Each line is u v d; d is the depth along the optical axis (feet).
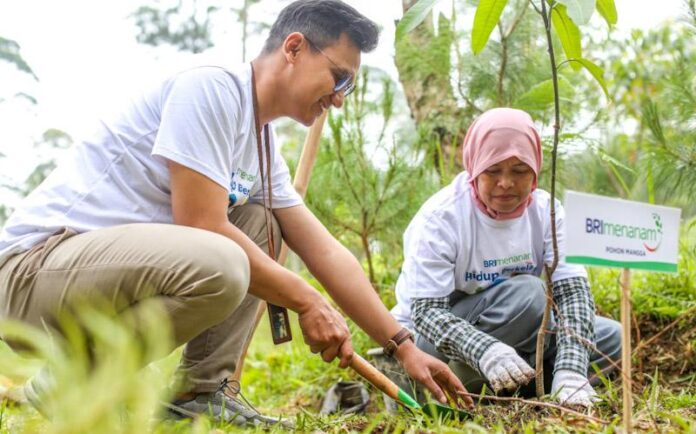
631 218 5.24
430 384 7.39
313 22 7.05
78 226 6.62
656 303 11.14
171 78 6.93
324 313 6.88
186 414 7.02
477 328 8.64
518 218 8.67
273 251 7.62
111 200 6.72
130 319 6.28
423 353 7.54
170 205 6.90
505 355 7.77
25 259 6.52
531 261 8.88
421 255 8.61
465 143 8.73
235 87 7.02
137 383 4.46
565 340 8.14
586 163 13.12
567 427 6.16
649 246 5.34
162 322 6.23
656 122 10.64
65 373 4.45
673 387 9.31
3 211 18.15
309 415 7.23
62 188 6.77
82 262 6.34
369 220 12.29
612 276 11.77
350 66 7.17
